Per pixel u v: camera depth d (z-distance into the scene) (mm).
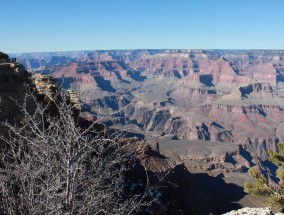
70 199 6789
